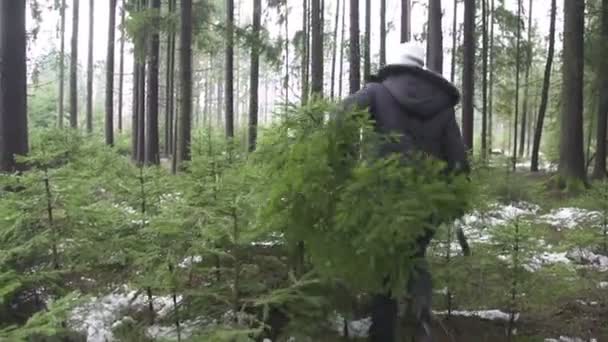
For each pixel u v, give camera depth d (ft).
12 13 21.29
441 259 14.65
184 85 41.57
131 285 12.26
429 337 11.89
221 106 160.66
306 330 11.54
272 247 13.51
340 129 11.08
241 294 12.19
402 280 10.72
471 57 51.37
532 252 14.14
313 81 42.93
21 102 21.50
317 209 11.16
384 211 10.11
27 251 11.70
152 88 55.62
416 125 11.39
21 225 12.14
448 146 11.87
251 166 12.63
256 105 63.93
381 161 10.44
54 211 12.65
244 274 12.50
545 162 102.32
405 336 12.76
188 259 12.76
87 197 13.71
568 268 14.90
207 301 11.91
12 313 11.69
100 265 13.75
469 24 51.01
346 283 11.80
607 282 18.63
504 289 13.84
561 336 14.34
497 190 31.01
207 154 16.46
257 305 11.34
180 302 12.36
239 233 11.53
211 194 12.68
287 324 11.90
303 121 11.39
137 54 54.03
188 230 11.97
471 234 15.87
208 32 66.23
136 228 13.88
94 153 25.52
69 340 11.63
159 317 12.78
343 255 10.88
